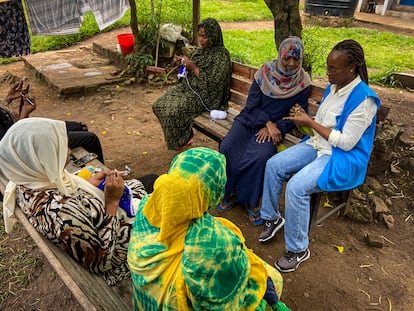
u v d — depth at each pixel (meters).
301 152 2.81
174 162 1.39
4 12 4.86
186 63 3.78
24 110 3.05
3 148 1.69
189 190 1.29
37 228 1.71
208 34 3.68
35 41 8.84
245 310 1.59
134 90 6.10
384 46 8.67
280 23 3.58
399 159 3.87
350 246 2.91
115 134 4.76
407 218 3.20
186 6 7.73
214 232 1.34
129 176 3.83
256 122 3.19
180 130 3.80
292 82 3.08
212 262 1.31
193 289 1.32
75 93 5.88
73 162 2.80
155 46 6.39
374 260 2.78
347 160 2.51
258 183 2.96
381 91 5.94
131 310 1.85
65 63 7.10
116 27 10.01
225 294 1.38
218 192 1.40
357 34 9.67
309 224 2.87
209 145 4.47
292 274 2.66
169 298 1.41
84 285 1.58
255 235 3.06
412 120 4.82
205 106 3.84
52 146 1.72
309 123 2.62
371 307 2.42
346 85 2.52
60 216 1.64
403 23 10.94
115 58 7.00
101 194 1.97
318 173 2.53
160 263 1.41
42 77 6.52
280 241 2.98
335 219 3.18
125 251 1.99
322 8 10.80
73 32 6.00
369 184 3.47
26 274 2.71
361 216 3.11
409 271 2.68
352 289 2.54
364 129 2.46
